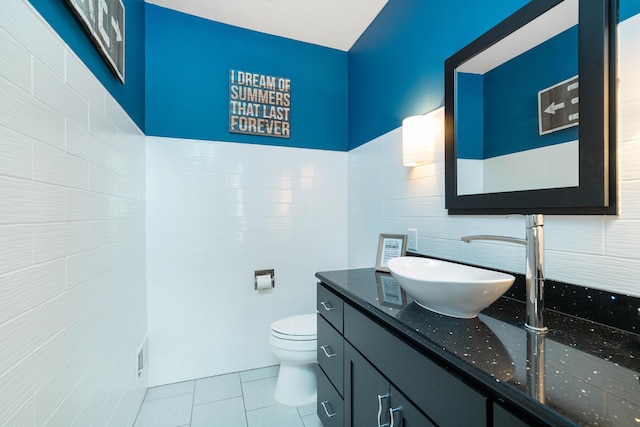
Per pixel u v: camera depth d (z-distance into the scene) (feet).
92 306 3.19
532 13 2.96
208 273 6.19
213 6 5.81
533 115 3.00
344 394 3.70
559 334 2.32
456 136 3.96
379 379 2.91
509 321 2.62
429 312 2.87
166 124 5.88
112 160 3.85
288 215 6.84
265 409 5.13
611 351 2.04
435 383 2.17
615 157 2.36
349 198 7.22
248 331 6.51
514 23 3.15
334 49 7.27
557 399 1.51
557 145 2.75
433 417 2.18
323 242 7.14
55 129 2.51
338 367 3.89
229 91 6.35
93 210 3.25
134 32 4.97
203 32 6.15
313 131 7.07
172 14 5.93
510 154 3.24
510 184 3.24
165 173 5.88
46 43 2.37
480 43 3.57
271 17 6.13
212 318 6.23
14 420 1.96
